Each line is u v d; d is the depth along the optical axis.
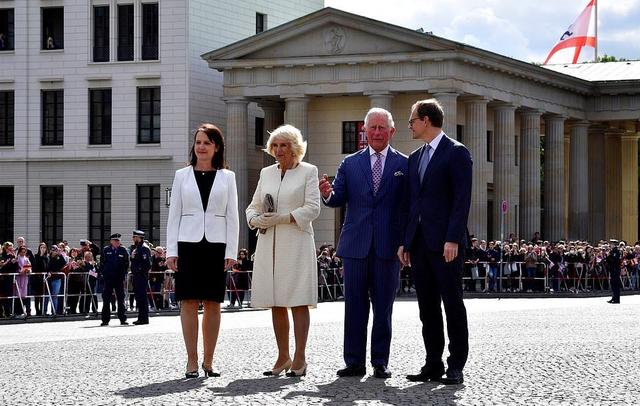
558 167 80.50
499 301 51.75
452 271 15.29
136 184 73.31
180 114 72.31
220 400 13.45
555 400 13.48
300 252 16.31
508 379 15.65
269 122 74.38
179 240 16.16
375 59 68.06
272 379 15.77
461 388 14.63
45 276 41.47
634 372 16.56
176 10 72.38
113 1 73.69
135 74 73.12
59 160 74.56
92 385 15.20
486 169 71.06
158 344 23.05
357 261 16.14
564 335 25.16
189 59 72.25
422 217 15.50
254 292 16.41
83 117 74.19
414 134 15.79
